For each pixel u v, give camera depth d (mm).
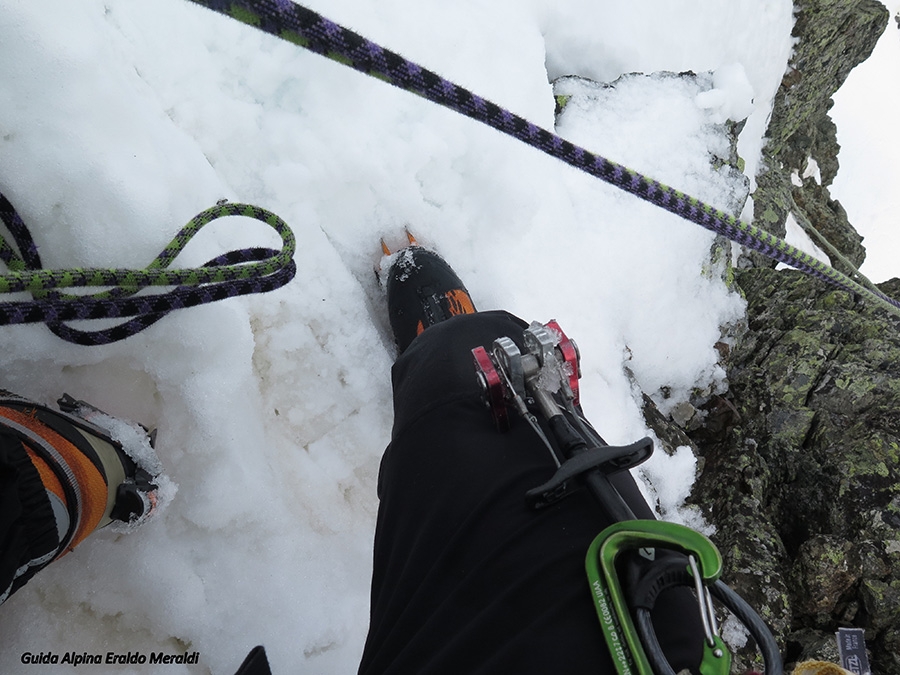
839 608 1999
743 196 2400
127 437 1264
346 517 1645
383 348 1777
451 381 1164
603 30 2449
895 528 2039
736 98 2430
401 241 1898
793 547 2236
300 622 1453
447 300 1693
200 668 1365
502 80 2049
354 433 1702
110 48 1482
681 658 721
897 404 2340
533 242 2039
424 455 1078
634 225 2219
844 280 1424
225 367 1437
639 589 686
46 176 1248
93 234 1287
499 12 2113
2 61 1239
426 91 759
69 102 1286
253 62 1759
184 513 1398
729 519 2186
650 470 2119
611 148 2252
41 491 927
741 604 685
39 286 885
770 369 2621
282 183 1733
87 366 1347
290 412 1652
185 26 1699
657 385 2414
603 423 1998
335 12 1865
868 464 2189
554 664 707
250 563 1447
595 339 2080
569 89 2344
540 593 782
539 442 1004
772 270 3205
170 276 1016
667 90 2406
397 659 826
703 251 2391
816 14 3461
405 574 942
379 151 1854
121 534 1341
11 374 1259
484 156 1953
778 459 2359
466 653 768
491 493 925
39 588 1276
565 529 839
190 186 1474
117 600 1329
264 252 1291
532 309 2000
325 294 1716
